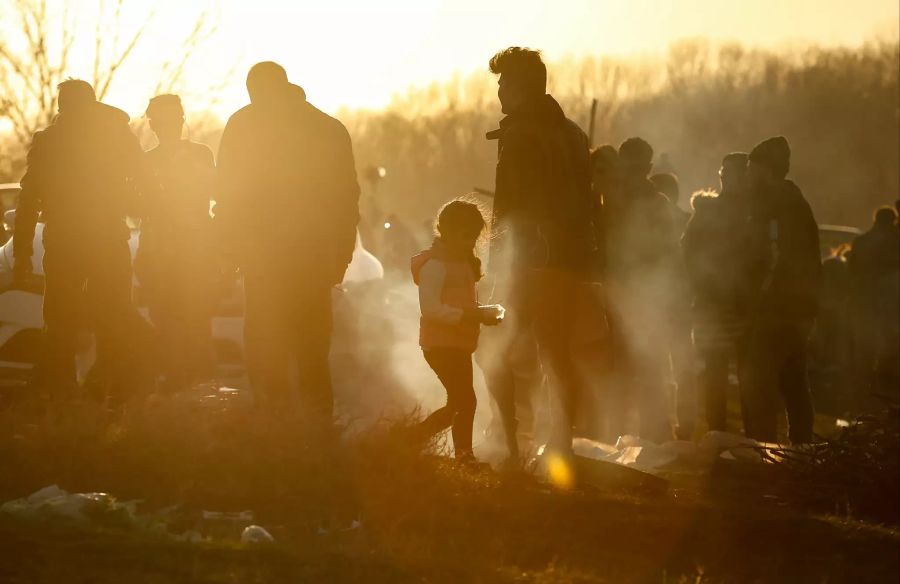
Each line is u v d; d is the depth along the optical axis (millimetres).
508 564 11164
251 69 19000
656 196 22578
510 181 16719
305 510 12188
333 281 19219
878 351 35969
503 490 13594
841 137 183250
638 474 15570
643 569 11672
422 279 15844
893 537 13664
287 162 18859
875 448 16656
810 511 15242
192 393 14953
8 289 22328
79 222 20609
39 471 12586
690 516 13469
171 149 22672
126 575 9328
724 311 23391
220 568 9695
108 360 20938
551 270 16750
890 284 35844
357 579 9883
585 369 19625
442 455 14133
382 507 12391
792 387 23297
